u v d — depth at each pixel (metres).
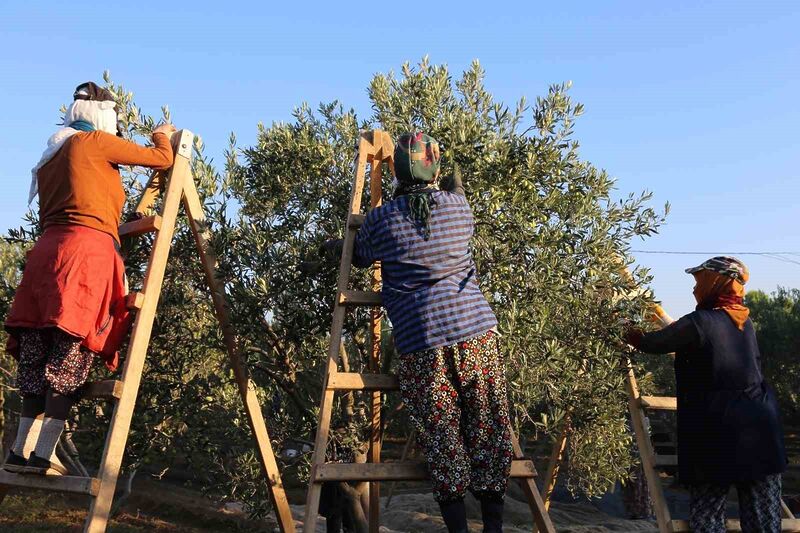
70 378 3.39
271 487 4.45
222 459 5.74
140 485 11.77
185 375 5.63
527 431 5.57
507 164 5.05
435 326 3.31
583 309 5.09
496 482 3.29
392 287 3.48
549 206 5.10
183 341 5.43
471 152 5.03
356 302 3.68
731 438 3.99
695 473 4.07
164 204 3.83
